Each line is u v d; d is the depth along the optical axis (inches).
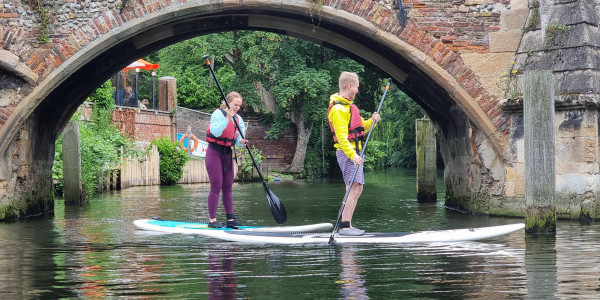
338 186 834.8
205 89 1322.6
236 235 319.9
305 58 1115.3
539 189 325.4
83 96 516.7
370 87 1222.9
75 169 553.3
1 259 273.1
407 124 1443.2
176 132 1166.3
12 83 422.0
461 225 384.2
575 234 327.0
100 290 209.2
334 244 299.3
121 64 508.7
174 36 522.0
